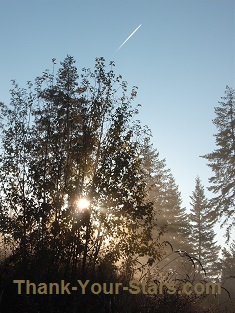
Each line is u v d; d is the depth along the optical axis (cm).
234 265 3384
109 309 896
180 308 923
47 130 1330
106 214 1216
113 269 1181
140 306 889
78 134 1307
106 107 1296
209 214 3562
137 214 1241
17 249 1199
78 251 1154
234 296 1984
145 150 1334
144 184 1309
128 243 1241
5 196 1291
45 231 1234
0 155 1330
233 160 3519
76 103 1323
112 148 1260
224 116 3675
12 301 967
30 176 1286
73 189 1220
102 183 1206
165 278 1009
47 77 1370
